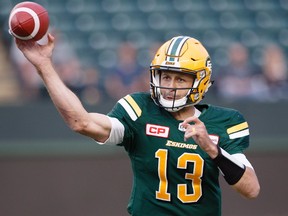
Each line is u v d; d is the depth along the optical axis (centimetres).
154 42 4494
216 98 3575
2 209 3066
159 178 1585
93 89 3547
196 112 1628
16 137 3077
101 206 3123
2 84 3553
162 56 1569
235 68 3753
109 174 3133
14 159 3075
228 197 3228
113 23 4606
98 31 4531
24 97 3488
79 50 4388
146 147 1586
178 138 1575
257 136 3225
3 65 3859
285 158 3250
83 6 4647
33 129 3089
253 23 4800
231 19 4791
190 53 1567
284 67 3894
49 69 1440
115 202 3130
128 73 3584
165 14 4719
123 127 1566
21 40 1449
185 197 1580
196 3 4825
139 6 4725
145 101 1619
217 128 1606
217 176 1598
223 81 3703
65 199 3106
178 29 4672
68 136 3112
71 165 3114
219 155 1480
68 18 4569
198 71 1567
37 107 3092
